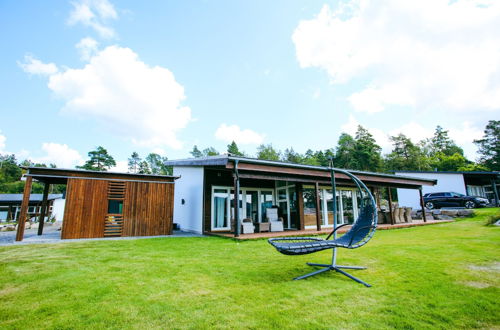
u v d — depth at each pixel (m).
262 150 54.31
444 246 6.39
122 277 4.05
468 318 2.64
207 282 3.80
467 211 14.93
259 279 3.94
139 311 2.83
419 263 4.80
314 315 2.71
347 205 13.53
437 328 2.45
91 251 6.23
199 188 11.58
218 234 9.24
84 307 2.94
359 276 4.07
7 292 3.42
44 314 2.77
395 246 6.54
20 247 6.88
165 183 10.49
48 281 3.86
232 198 12.00
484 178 22.72
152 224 9.98
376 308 2.89
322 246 3.80
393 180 12.31
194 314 2.75
